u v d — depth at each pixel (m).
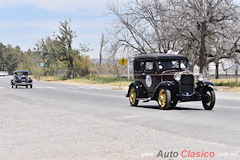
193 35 40.38
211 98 18.92
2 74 146.00
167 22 41.78
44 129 13.27
